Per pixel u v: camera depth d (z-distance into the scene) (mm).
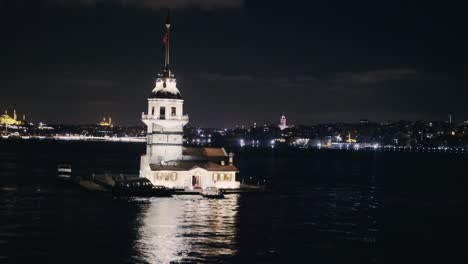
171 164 149875
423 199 152125
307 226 104438
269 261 78875
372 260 82000
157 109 150375
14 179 181250
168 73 153125
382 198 152375
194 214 111750
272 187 171125
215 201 132250
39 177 190125
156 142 151125
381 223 110688
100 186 154625
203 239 89750
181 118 152250
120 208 117562
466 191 176500
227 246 86062
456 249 89688
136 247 83688
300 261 79625
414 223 111688
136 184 138500
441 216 121188
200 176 147750
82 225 98562
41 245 84125
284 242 90250
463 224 111312
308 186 183250
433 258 84188
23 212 111750
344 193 163000
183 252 81750
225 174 151125
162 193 137875
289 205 130750
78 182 164375
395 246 90875
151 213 111500
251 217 111000
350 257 83062
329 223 108500
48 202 126188
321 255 83375
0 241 86188
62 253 79938
